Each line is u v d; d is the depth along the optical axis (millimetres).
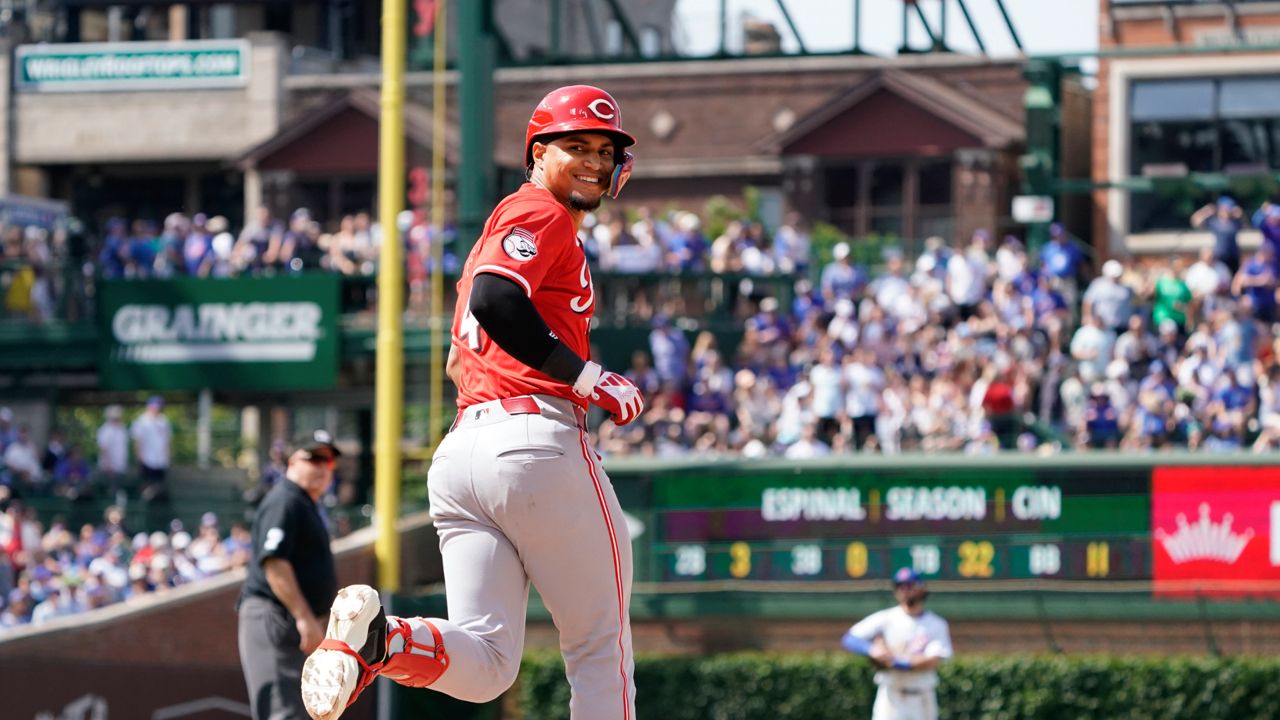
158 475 58281
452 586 12117
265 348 56562
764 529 47406
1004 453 46594
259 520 22906
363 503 64688
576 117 12055
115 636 43688
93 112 88875
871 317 52594
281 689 22781
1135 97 77312
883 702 34750
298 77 87375
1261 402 48125
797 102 84062
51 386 59125
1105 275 50469
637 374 53375
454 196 71000
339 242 58312
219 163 88875
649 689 47031
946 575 46281
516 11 91188
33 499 52781
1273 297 52000
